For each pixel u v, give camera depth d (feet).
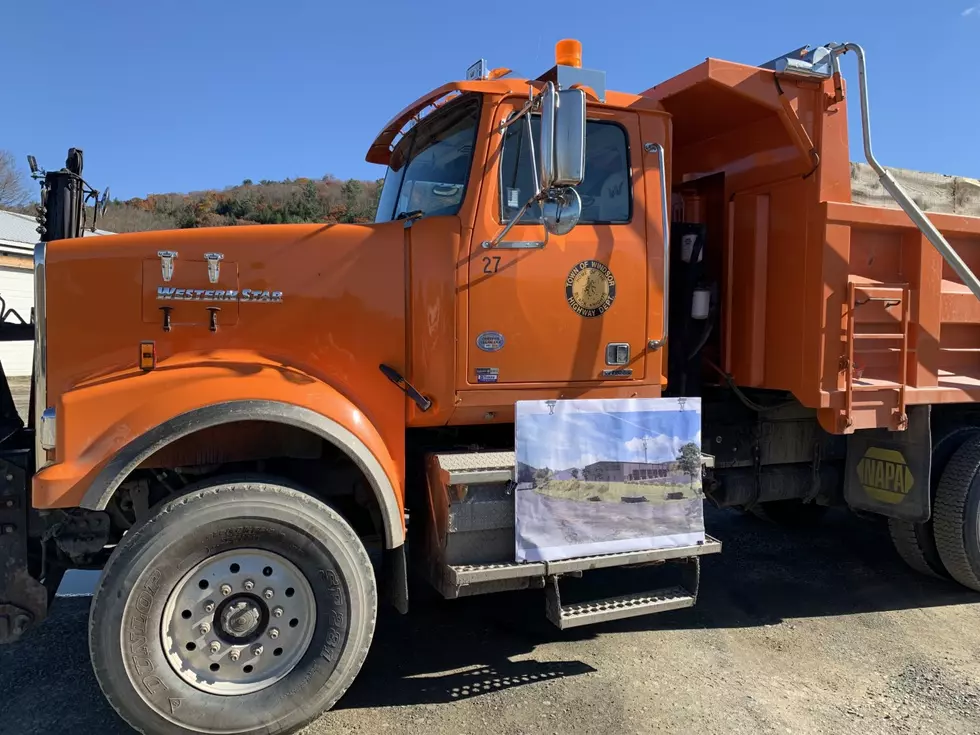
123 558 8.46
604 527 10.86
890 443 14.16
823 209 12.32
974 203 16.29
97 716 9.70
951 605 14.10
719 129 13.84
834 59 12.30
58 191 11.75
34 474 9.36
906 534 14.80
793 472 15.28
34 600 9.34
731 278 13.99
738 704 10.19
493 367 10.80
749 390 14.79
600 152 11.39
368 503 10.69
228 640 8.97
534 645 12.12
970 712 10.02
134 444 8.77
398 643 12.17
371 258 10.55
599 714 9.91
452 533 10.12
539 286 10.95
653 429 11.22
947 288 13.91
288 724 8.96
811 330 12.59
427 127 12.46
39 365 9.48
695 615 13.51
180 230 10.20
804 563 16.52
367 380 10.48
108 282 9.69
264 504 8.82
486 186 10.69
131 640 8.38
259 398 9.27
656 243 11.71
